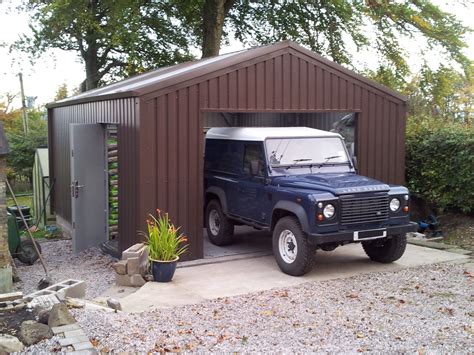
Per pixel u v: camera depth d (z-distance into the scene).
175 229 9.16
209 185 10.96
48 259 11.36
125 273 8.30
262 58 10.04
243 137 9.93
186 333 5.71
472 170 11.34
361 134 11.38
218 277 8.45
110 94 10.02
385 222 8.54
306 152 9.62
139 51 24.83
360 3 19.95
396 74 20.08
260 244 10.86
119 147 9.91
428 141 12.23
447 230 11.82
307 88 10.62
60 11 20.06
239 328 5.93
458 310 6.58
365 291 7.52
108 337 5.42
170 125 9.22
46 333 5.33
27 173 25.52
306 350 5.19
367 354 5.10
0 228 8.48
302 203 8.18
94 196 11.42
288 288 7.75
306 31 22.39
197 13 23.31
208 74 9.48
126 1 19.33
